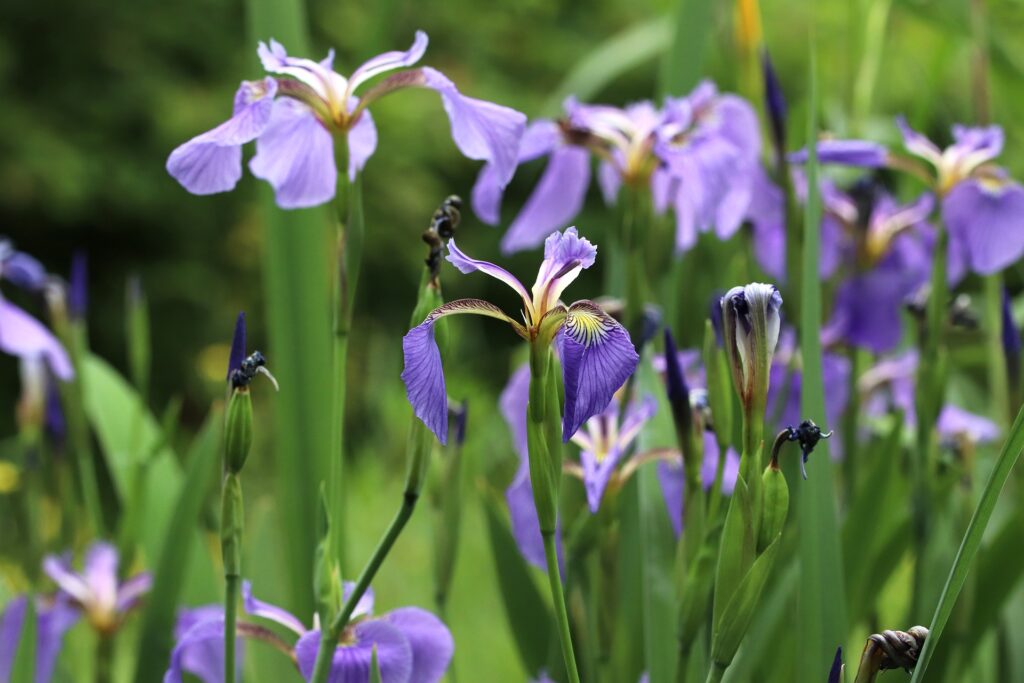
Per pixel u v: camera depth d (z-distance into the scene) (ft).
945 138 6.68
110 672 4.30
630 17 18.51
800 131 4.53
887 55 5.62
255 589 4.37
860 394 4.53
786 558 4.05
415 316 3.52
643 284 4.04
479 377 11.81
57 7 15.08
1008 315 4.18
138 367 4.44
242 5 16.46
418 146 16.42
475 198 4.26
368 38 4.60
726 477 3.86
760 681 4.08
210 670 3.84
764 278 4.60
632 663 3.99
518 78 17.83
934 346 4.09
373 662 3.58
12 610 4.13
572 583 3.98
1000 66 5.09
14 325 4.36
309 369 4.41
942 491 4.18
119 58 15.35
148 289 15.71
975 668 4.33
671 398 3.69
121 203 15.25
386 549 3.51
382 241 15.99
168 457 4.71
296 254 4.42
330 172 3.80
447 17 17.25
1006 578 4.12
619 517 3.97
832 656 3.73
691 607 3.63
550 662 4.04
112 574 4.29
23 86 15.21
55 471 4.42
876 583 4.21
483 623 6.85
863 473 4.51
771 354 3.49
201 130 15.47
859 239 4.41
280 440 4.40
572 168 4.39
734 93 5.59
